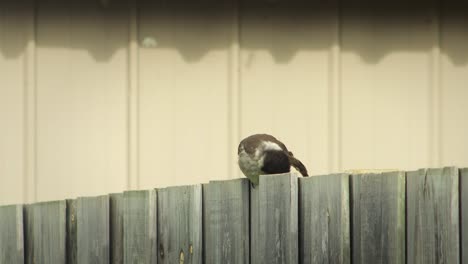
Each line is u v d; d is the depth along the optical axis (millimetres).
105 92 10703
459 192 7148
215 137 10844
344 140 10953
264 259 7391
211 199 7520
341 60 11008
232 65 10883
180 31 10898
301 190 7387
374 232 7254
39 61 10602
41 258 7723
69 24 10695
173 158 10758
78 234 7590
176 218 7570
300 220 7383
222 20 10938
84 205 7621
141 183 10680
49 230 7699
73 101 10648
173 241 7562
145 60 10812
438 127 11016
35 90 10562
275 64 10969
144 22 10836
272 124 10906
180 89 10836
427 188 7160
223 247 7520
